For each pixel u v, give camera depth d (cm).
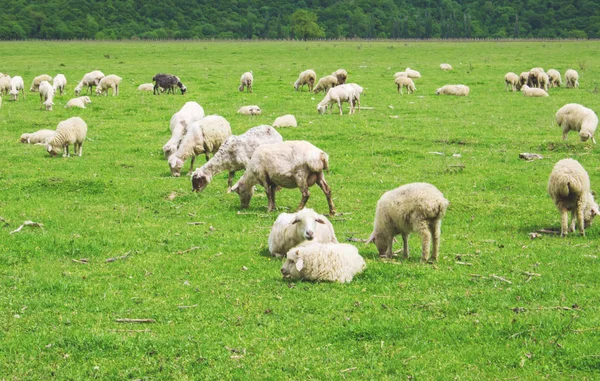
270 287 1106
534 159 2162
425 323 955
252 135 1775
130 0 16588
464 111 3195
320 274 1119
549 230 1441
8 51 8356
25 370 866
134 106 3428
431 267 1176
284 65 6128
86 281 1159
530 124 2820
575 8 16875
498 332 920
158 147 2441
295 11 16900
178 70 5453
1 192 1786
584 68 5347
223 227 1495
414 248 1328
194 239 1398
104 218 1564
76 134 2252
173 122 2230
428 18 16938
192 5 17225
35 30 14750
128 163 2167
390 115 3094
